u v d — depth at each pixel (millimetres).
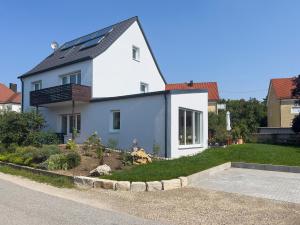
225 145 21500
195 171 12461
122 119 19531
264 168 14555
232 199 9516
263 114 52750
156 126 17594
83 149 16828
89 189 10797
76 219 7281
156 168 12656
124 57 24984
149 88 27219
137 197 9812
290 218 7754
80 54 24906
